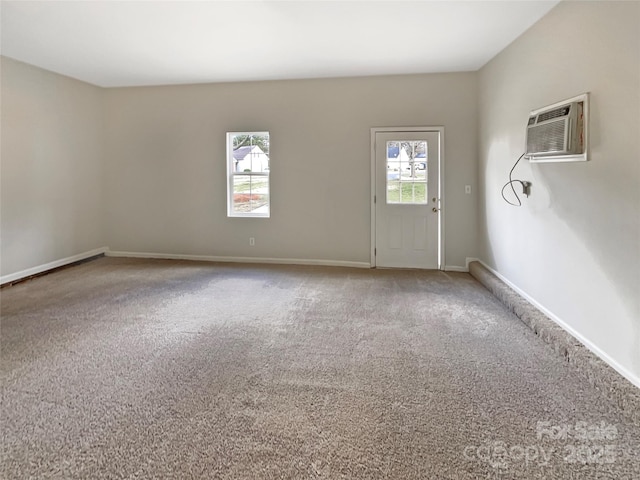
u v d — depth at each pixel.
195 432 1.98
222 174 5.87
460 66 4.91
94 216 6.08
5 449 1.86
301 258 5.79
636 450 1.83
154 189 6.09
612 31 2.39
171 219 6.10
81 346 2.99
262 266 5.64
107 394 2.33
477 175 5.21
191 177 5.96
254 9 3.23
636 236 2.22
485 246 4.97
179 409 2.18
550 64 3.19
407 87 5.27
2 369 2.63
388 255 5.55
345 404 2.23
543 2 3.06
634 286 2.25
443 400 2.26
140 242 6.23
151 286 4.62
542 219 3.37
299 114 5.56
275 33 3.76
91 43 4.05
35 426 2.03
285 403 2.24
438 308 3.84
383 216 5.51
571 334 2.91
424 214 5.41
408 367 2.66
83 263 5.79
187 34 3.79
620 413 2.12
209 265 5.71
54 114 5.29
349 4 3.15
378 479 1.68
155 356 2.83
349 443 1.90
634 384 2.23
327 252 5.71
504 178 4.24
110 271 5.33
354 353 2.88
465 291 4.41
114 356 2.82
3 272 4.68
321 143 5.55
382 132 5.39
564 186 3.00
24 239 4.93
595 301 2.62
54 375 2.55
